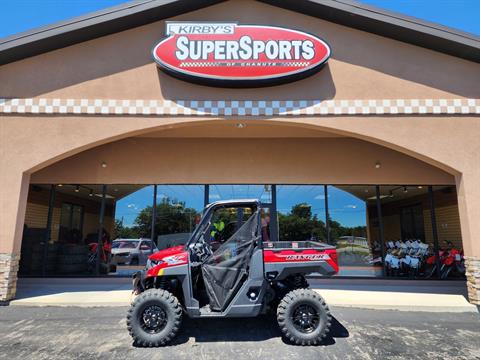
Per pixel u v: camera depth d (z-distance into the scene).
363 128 6.94
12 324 5.38
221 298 4.66
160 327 4.45
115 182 9.09
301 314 4.55
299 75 6.84
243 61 6.89
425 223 9.16
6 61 7.07
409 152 6.99
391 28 7.05
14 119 6.94
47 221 9.05
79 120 6.95
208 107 7.00
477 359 4.04
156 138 9.30
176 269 4.64
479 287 6.41
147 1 7.04
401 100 7.02
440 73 7.12
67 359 3.99
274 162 9.17
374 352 4.24
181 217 9.11
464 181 6.76
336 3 6.99
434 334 4.96
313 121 6.97
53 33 6.78
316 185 9.26
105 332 4.99
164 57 6.89
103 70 7.11
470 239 6.58
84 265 8.93
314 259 4.73
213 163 9.17
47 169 9.10
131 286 8.32
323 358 4.05
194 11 7.45
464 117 6.96
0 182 6.74
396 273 8.88
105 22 6.93
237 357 4.07
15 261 6.74
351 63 7.18
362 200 9.24
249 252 4.74
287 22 7.43
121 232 9.08
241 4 7.50
